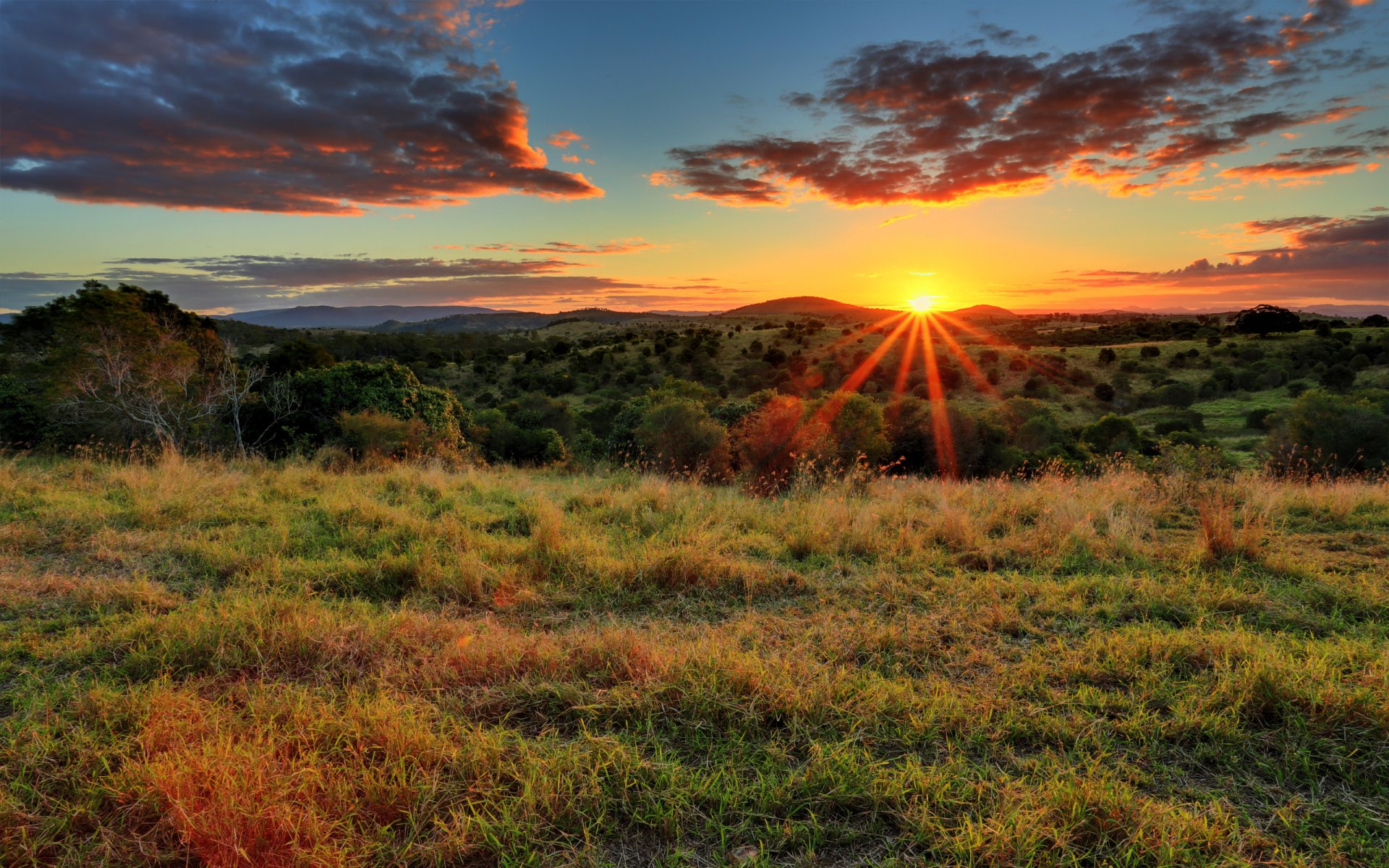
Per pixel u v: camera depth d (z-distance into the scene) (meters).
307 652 3.70
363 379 16.91
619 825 2.40
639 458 15.82
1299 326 93.81
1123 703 3.13
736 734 2.89
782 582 5.09
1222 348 80.69
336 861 2.08
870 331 117.25
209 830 2.18
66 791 2.51
